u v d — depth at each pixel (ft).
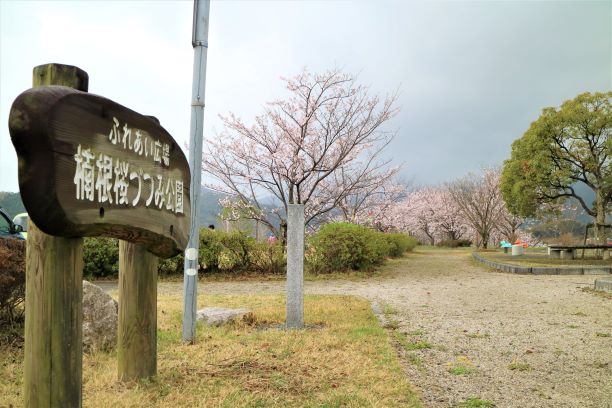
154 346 13.50
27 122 6.85
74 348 8.23
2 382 13.08
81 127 7.73
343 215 70.49
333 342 17.89
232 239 48.57
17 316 17.20
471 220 109.81
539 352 18.12
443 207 139.13
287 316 21.33
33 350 7.98
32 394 7.98
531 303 30.17
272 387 13.07
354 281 43.93
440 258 79.25
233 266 48.60
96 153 8.14
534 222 127.65
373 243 50.83
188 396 12.22
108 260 44.68
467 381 14.62
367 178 59.77
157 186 10.51
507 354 17.81
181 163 11.84
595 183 66.64
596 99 62.03
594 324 23.34
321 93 52.54
